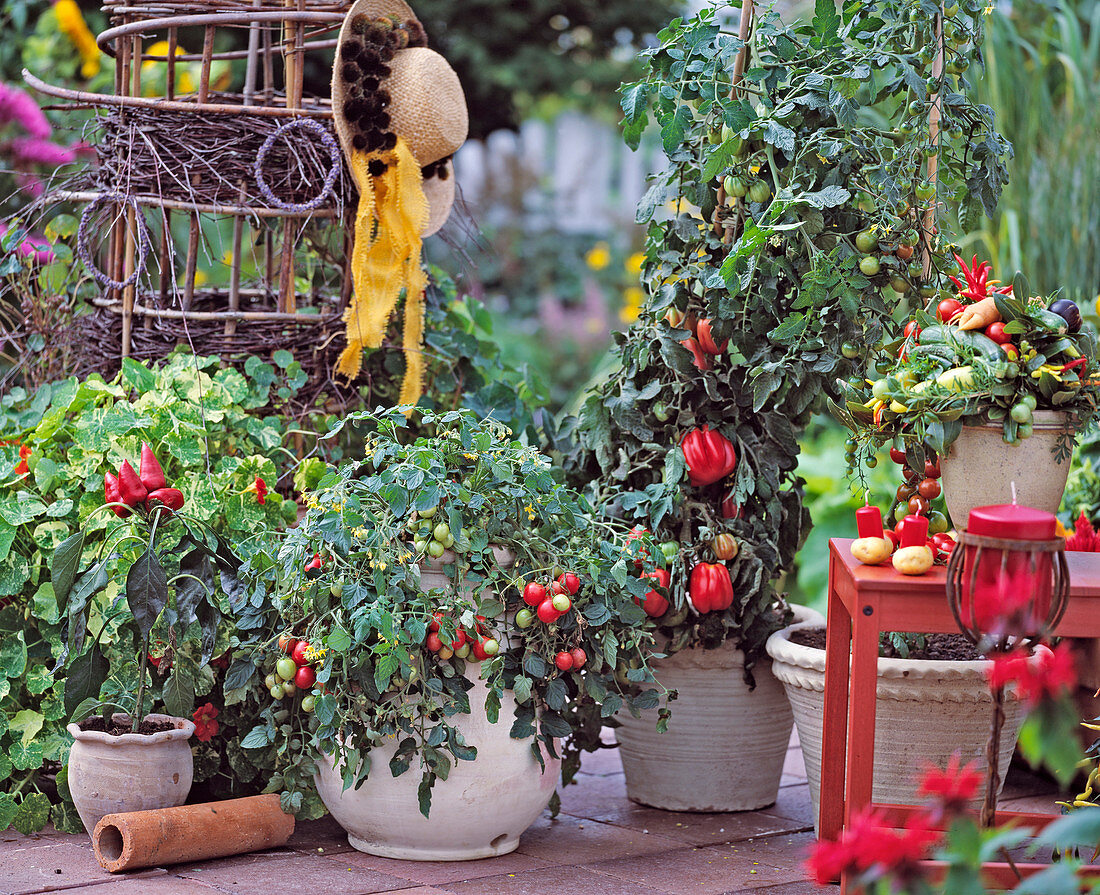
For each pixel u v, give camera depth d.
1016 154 3.71
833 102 2.23
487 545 2.09
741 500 2.43
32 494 2.35
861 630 1.74
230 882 2.01
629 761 2.55
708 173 2.31
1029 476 1.83
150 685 2.26
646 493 2.45
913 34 2.31
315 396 2.72
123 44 2.74
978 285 1.97
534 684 2.12
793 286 2.36
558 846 2.27
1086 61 3.82
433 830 2.11
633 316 6.25
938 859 1.24
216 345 2.67
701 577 2.37
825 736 2.07
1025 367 1.81
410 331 2.72
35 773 2.37
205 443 2.48
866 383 2.22
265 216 2.63
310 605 2.05
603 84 6.73
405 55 2.67
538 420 3.20
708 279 2.35
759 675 2.46
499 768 2.10
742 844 2.30
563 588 2.07
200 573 2.14
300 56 2.59
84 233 2.76
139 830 2.00
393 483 2.05
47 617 2.30
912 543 1.80
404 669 1.97
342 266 2.84
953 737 2.13
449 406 3.00
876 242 2.26
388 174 2.63
